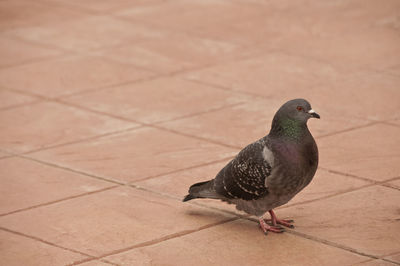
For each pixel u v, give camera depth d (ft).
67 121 35.06
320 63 42.22
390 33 47.16
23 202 27.12
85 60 43.47
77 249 23.79
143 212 26.25
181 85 39.45
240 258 23.07
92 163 30.48
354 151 30.99
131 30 48.78
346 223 25.14
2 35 48.26
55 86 39.63
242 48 44.98
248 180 23.65
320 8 52.90
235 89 38.73
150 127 34.17
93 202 27.04
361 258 22.81
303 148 23.16
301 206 26.48
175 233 24.73
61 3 55.42
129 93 38.50
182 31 48.32
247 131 33.53
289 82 39.52
